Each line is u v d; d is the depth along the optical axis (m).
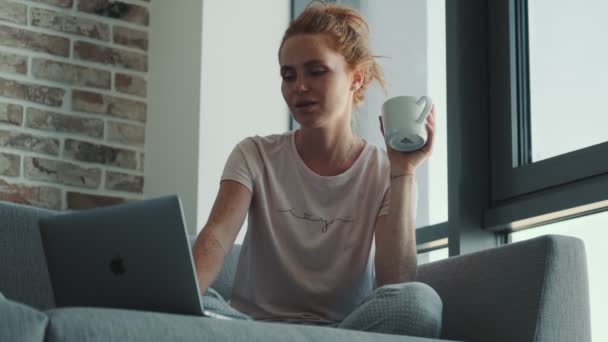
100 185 3.76
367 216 2.28
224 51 3.74
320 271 2.22
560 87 2.80
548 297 2.02
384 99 3.59
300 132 2.35
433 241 3.15
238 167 2.27
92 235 1.71
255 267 2.25
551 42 2.86
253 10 3.83
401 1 3.56
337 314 2.21
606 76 2.64
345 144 2.33
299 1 3.93
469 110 2.98
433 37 3.36
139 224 1.65
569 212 2.67
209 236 2.15
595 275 2.61
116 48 3.89
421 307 1.87
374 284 2.31
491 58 3.01
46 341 1.34
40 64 3.72
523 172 2.82
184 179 3.66
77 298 1.76
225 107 3.70
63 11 3.81
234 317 2.00
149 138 3.89
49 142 3.69
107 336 1.39
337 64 2.26
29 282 2.26
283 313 2.19
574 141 2.73
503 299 2.09
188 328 1.47
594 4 2.71
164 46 3.90
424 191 3.27
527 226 2.85
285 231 2.25
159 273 1.63
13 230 2.27
